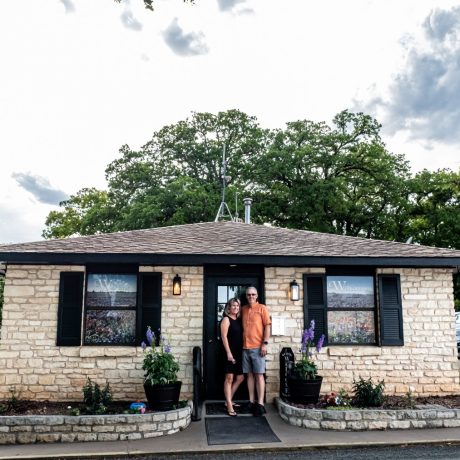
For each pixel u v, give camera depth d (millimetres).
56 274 7934
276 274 8258
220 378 8008
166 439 6090
